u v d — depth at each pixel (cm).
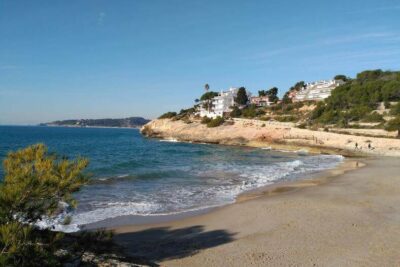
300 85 16075
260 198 1997
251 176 2928
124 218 1560
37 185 753
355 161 4284
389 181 2573
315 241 1245
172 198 2000
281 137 6838
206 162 4122
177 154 5269
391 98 8650
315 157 4906
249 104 12950
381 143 5353
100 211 1655
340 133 6094
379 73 12181
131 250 1146
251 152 5794
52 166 806
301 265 1034
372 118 7106
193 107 14325
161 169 3322
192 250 1160
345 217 1557
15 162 813
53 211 816
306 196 2030
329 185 2433
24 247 687
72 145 7219
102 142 8650
